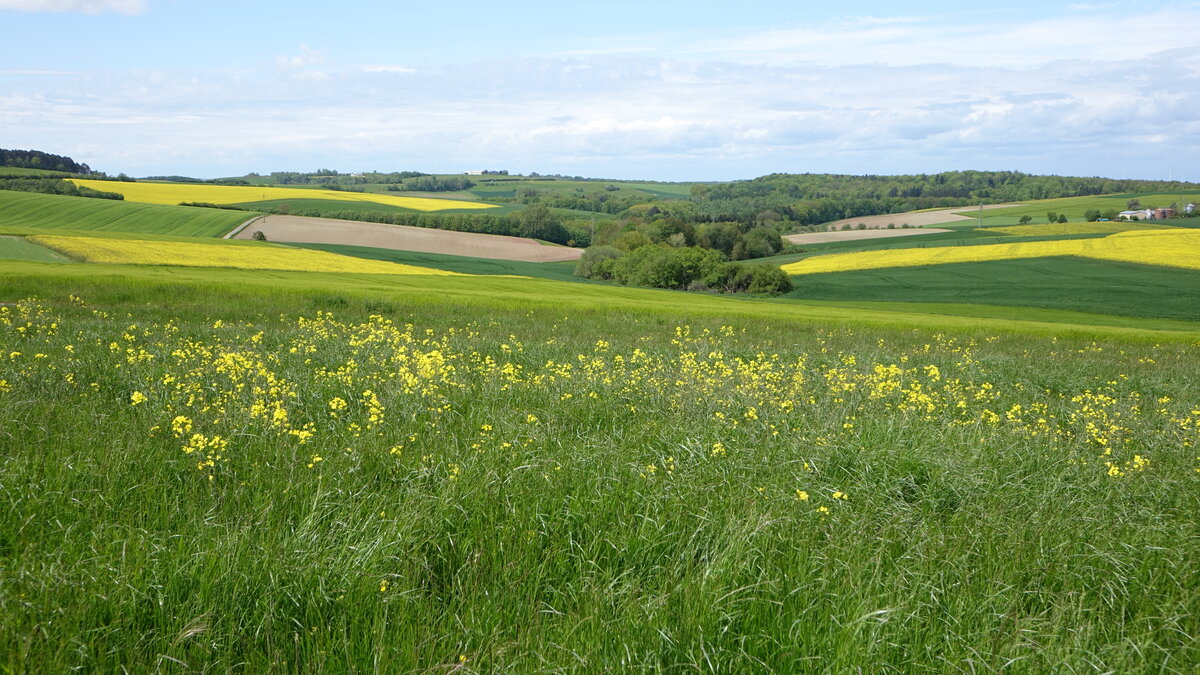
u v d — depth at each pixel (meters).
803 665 4.01
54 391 9.15
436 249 99.75
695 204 183.62
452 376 11.21
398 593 4.51
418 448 7.17
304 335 18.78
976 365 19.62
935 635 4.38
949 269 84.31
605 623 4.27
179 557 4.57
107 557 4.60
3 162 154.12
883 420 8.87
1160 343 31.42
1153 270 77.25
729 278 79.75
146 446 6.66
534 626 4.29
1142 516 6.35
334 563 4.68
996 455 7.92
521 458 6.78
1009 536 5.75
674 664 3.97
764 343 24.83
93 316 23.53
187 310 27.41
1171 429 9.90
